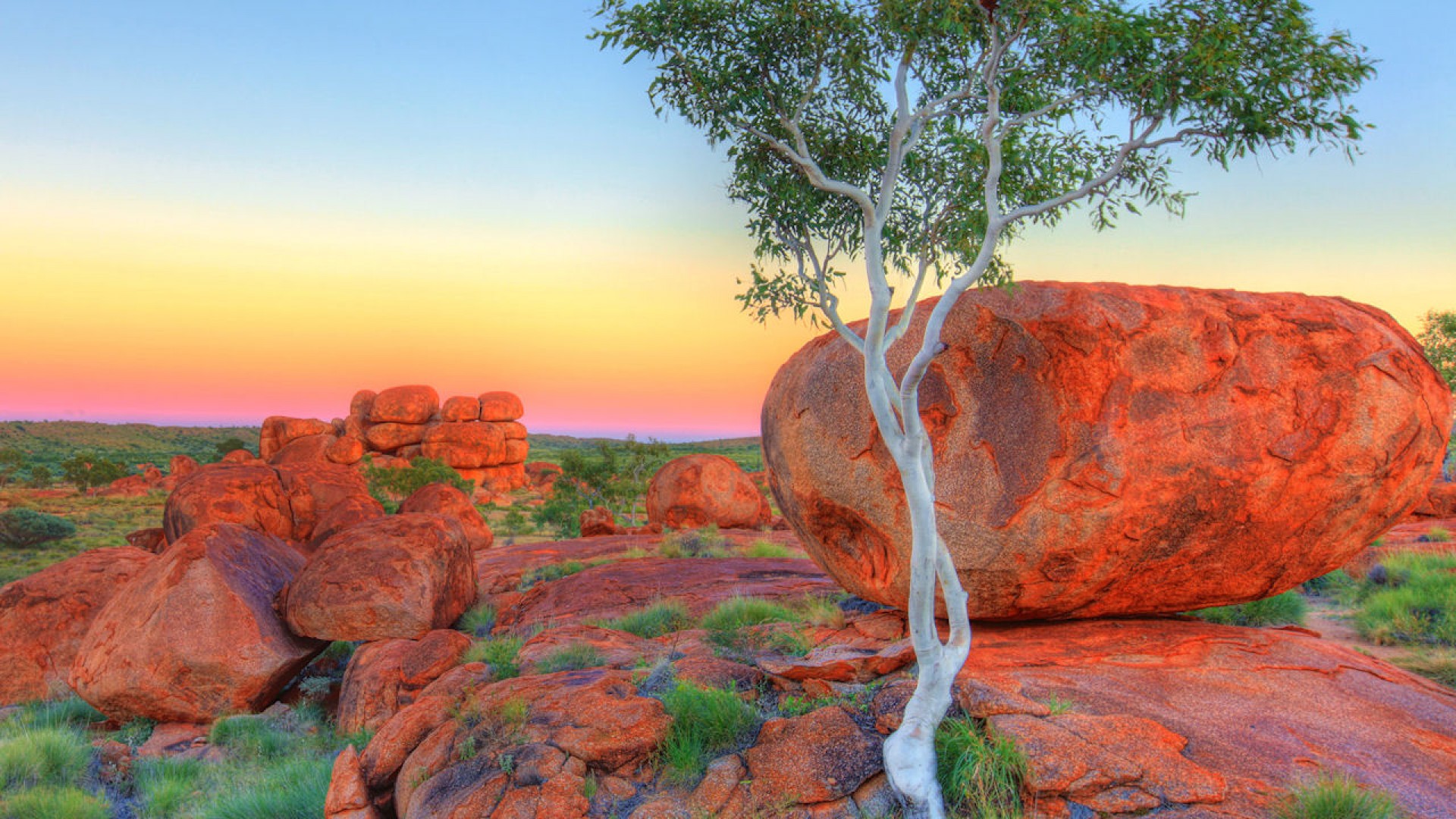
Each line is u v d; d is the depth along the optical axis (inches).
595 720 241.9
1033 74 247.3
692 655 332.8
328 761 311.9
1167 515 277.7
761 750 225.8
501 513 2026.3
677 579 546.9
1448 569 533.6
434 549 493.7
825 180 229.0
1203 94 222.4
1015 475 283.4
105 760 346.6
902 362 305.0
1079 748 195.6
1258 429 278.5
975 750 199.9
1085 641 299.1
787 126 244.7
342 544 477.4
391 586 450.0
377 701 363.3
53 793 305.4
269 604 458.9
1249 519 283.1
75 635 483.5
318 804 270.2
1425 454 291.7
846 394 313.9
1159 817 178.7
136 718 410.6
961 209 263.9
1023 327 287.3
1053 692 234.8
